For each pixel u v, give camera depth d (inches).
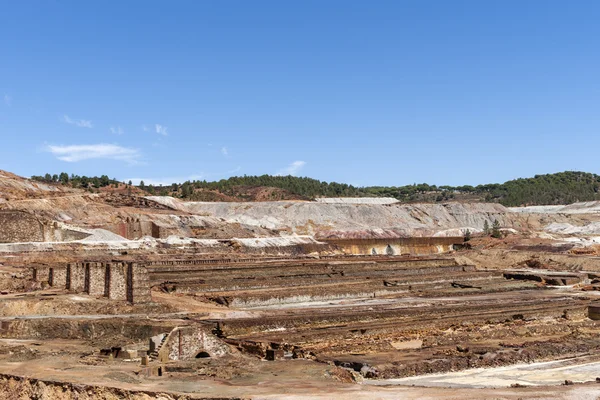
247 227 7731.3
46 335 2524.6
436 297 4436.5
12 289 3225.9
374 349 2768.2
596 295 4584.2
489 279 5457.7
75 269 3157.0
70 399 1654.8
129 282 3004.4
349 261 5969.5
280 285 4414.4
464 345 2888.8
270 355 2529.5
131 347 2331.4
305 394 1653.5
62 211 6599.4
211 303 3654.0
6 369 1852.9
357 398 1621.6
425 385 2203.5
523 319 3609.7
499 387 2128.4
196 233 6943.9
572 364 2625.5
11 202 6437.0
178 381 1808.6
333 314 3339.1
